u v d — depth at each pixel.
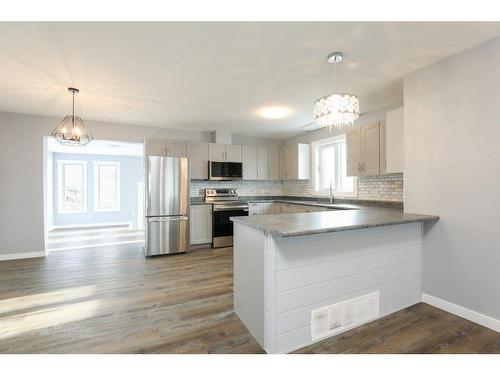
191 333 1.97
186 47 2.06
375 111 3.87
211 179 5.02
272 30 1.83
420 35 1.89
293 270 1.77
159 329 2.03
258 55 2.19
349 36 1.91
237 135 5.75
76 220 7.55
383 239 2.19
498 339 1.85
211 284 2.96
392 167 2.90
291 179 5.75
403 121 2.77
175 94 3.13
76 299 2.55
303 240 1.81
